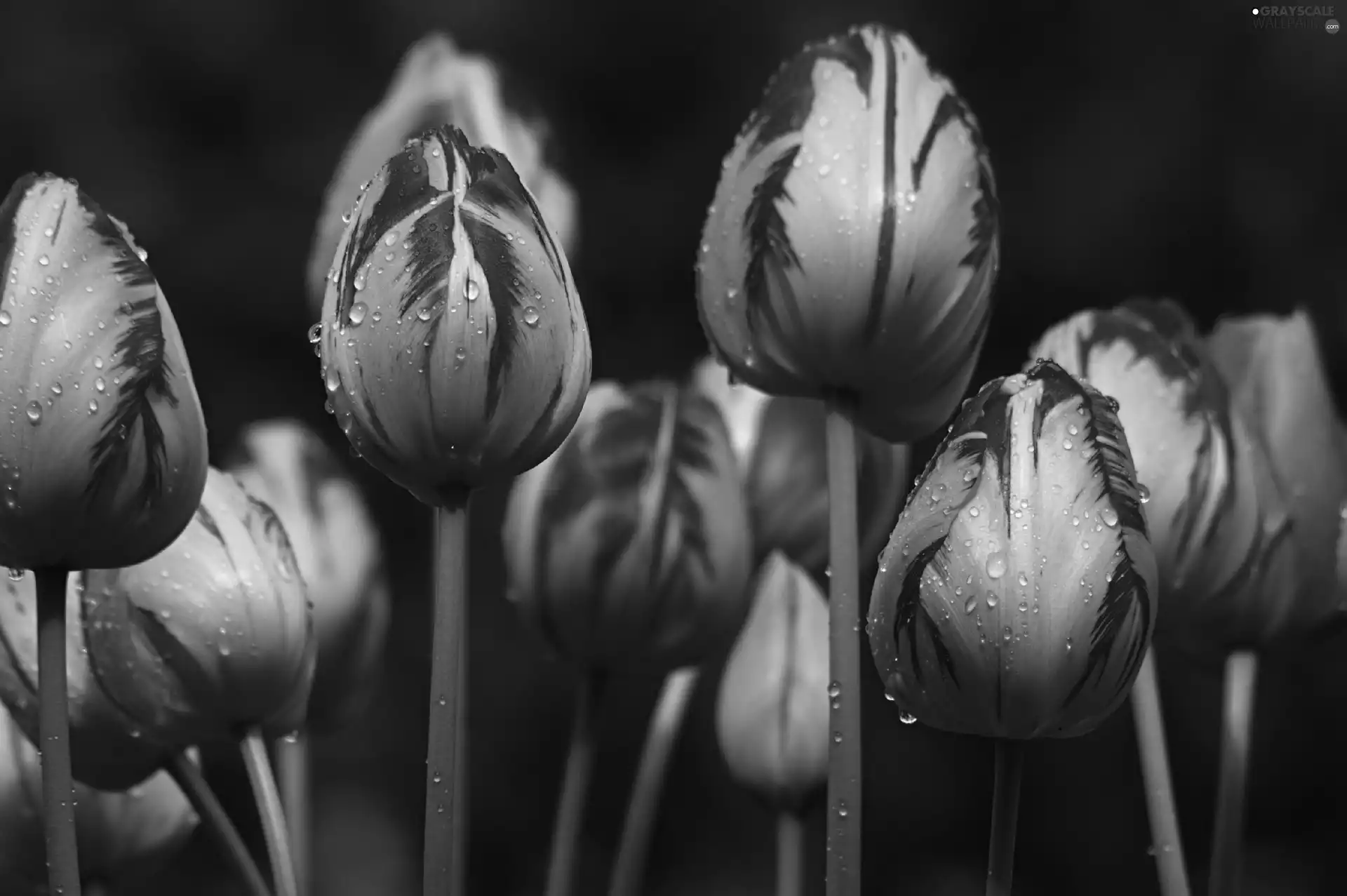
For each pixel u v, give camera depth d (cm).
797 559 100
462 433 82
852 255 84
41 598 82
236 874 89
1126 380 88
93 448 81
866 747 270
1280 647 89
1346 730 277
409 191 82
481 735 266
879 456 97
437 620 82
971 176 85
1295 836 278
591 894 265
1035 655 80
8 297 81
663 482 93
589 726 95
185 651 87
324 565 98
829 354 85
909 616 81
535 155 102
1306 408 89
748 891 261
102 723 88
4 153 304
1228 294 303
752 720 97
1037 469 81
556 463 94
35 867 91
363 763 260
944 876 268
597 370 293
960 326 85
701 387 101
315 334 86
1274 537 88
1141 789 276
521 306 82
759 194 85
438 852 81
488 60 102
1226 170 306
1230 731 89
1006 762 82
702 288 86
